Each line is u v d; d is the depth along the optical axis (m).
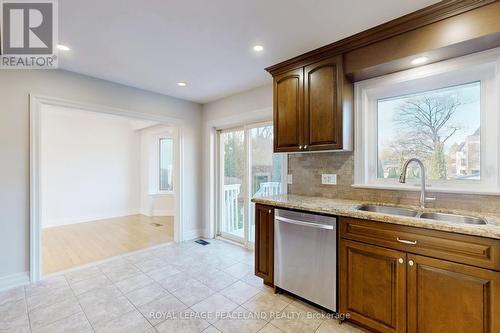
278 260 2.35
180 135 4.02
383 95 2.31
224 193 4.21
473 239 1.37
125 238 4.19
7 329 1.87
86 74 2.95
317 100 2.34
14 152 2.53
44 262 3.15
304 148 2.43
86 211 5.50
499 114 1.72
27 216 2.59
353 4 1.66
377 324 1.73
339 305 1.94
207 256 3.38
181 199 4.05
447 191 1.91
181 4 1.67
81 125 5.46
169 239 4.14
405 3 1.65
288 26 1.94
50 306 2.17
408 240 1.58
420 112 2.15
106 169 5.80
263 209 2.53
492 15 1.53
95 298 2.30
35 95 2.64
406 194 2.14
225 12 1.76
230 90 3.56
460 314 1.41
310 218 2.09
